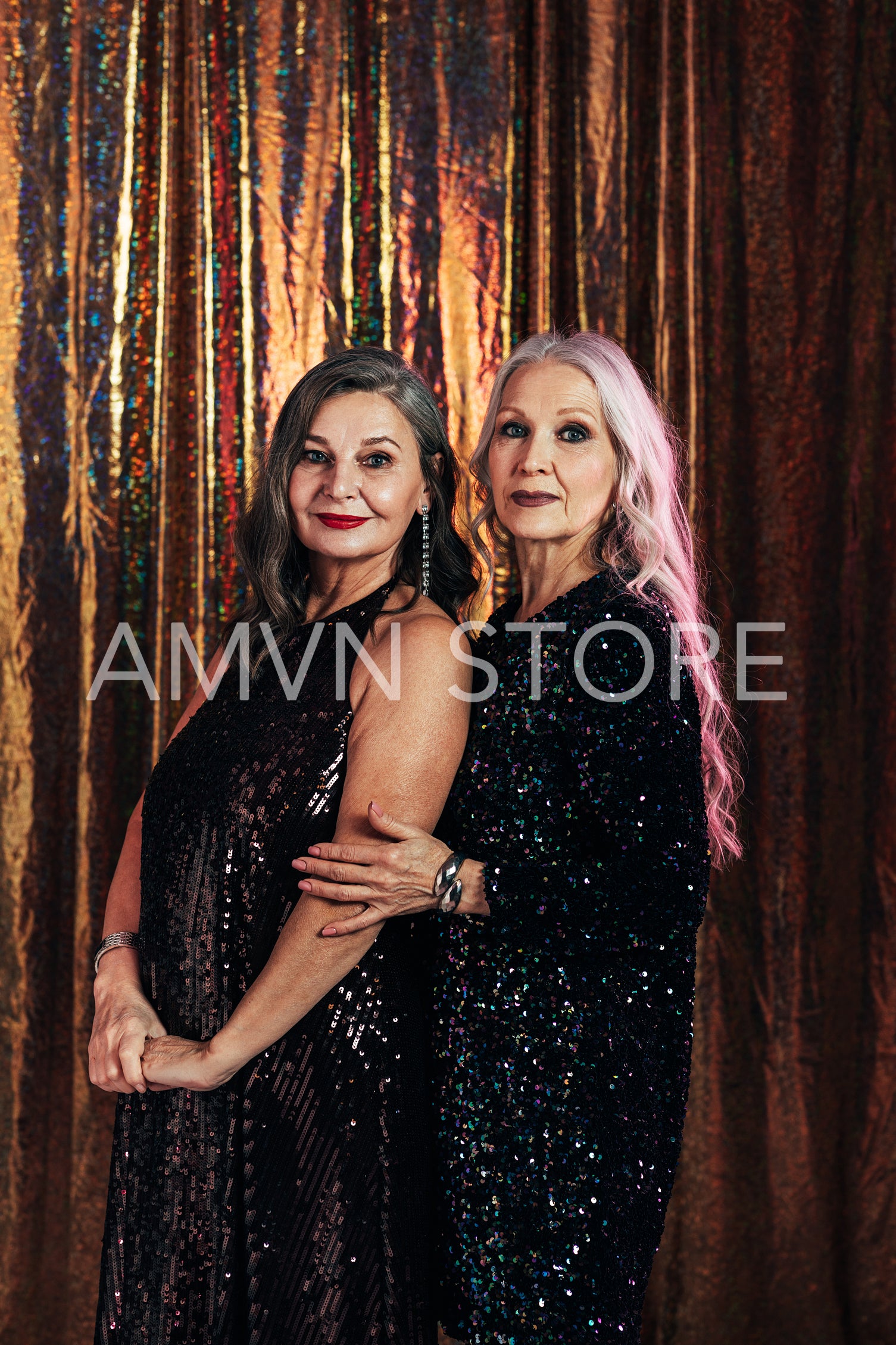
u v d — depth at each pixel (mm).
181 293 2197
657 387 2227
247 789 1245
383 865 1158
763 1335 2256
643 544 1326
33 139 2135
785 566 2287
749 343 2295
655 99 2232
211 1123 1234
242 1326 1224
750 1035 2271
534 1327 1153
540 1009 1193
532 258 2195
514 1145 1177
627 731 1167
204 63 2166
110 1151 2135
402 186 2189
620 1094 1181
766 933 2268
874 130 2301
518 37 2223
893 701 2281
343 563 1373
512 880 1169
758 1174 2270
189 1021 1262
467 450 2193
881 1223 2268
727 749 2258
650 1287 2240
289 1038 1225
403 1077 1239
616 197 2205
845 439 2303
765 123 2293
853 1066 2291
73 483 2156
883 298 2297
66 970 2160
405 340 2191
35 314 2145
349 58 2193
